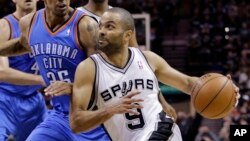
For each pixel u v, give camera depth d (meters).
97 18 8.56
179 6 35.16
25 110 9.45
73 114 6.13
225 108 6.45
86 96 6.20
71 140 7.58
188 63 30.20
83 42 7.41
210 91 6.41
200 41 31.11
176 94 26.58
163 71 6.74
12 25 9.18
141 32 20.92
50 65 7.54
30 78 8.61
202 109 6.47
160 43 31.61
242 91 25.31
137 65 6.46
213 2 35.16
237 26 32.84
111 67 6.38
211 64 29.64
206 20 33.44
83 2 11.58
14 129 9.40
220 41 31.20
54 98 7.65
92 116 5.96
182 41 32.56
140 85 6.40
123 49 6.40
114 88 6.32
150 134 6.26
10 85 9.31
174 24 33.72
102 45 6.32
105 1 8.60
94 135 7.61
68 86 6.31
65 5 7.30
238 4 34.94
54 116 7.65
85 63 6.34
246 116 19.44
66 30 7.43
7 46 8.02
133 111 6.04
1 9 31.95
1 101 9.30
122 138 6.44
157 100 6.53
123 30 6.31
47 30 7.48
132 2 33.94
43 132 7.49
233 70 28.77
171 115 6.92
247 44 30.92
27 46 8.05
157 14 34.16
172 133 6.35
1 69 8.60
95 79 6.32
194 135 17.52
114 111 5.90
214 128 20.58
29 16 7.80
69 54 7.43
